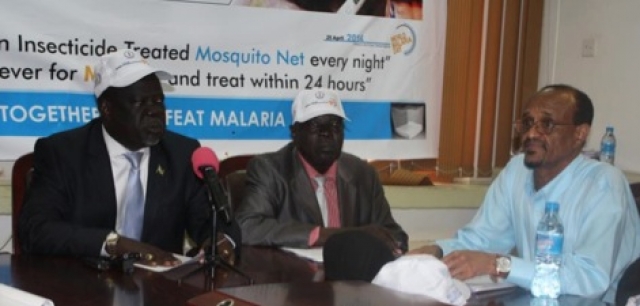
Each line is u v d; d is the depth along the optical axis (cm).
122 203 228
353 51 376
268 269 197
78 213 221
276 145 364
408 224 383
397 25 385
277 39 359
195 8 340
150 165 231
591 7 408
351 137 380
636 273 180
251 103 357
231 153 355
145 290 166
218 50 347
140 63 220
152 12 332
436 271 153
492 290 181
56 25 315
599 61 403
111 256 195
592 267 188
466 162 405
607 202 200
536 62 423
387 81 386
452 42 396
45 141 227
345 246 178
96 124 235
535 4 418
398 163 393
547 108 207
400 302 135
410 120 394
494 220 234
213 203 194
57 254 202
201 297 141
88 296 159
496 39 402
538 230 203
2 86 309
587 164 212
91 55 323
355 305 131
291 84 364
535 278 183
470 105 403
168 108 340
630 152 387
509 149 416
